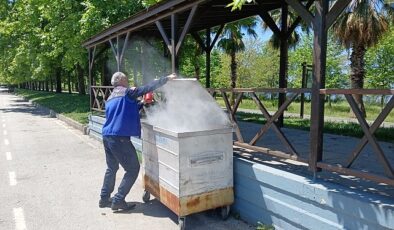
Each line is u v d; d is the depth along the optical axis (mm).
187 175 4008
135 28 8039
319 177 3883
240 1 3342
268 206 3965
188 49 16109
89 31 14820
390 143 6496
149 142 4711
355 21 13586
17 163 7551
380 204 2889
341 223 3191
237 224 4266
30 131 12656
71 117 15336
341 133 7688
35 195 5430
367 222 2977
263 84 36281
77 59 16594
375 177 3104
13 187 5820
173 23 6172
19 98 40594
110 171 4902
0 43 25469
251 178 4176
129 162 4664
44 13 17266
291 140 6551
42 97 33031
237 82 34969
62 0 16656
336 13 3400
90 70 12547
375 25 13641
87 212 4750
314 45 3623
